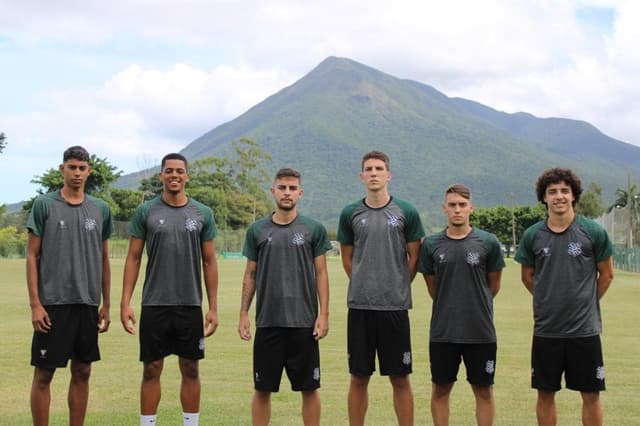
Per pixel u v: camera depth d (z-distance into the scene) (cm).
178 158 759
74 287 729
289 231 751
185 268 750
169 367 1130
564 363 715
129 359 1203
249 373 1092
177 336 752
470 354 749
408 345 750
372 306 742
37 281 729
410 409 750
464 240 751
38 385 726
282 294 741
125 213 7725
